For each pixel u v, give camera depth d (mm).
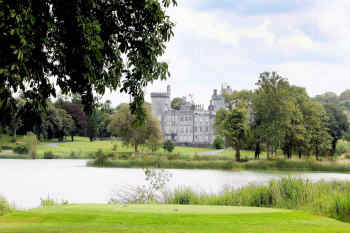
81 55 8953
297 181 18547
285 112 70938
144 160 59312
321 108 83500
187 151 113250
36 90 9352
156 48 10805
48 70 9836
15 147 85062
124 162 59406
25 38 7637
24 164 65438
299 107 80812
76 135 147375
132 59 10672
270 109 71562
